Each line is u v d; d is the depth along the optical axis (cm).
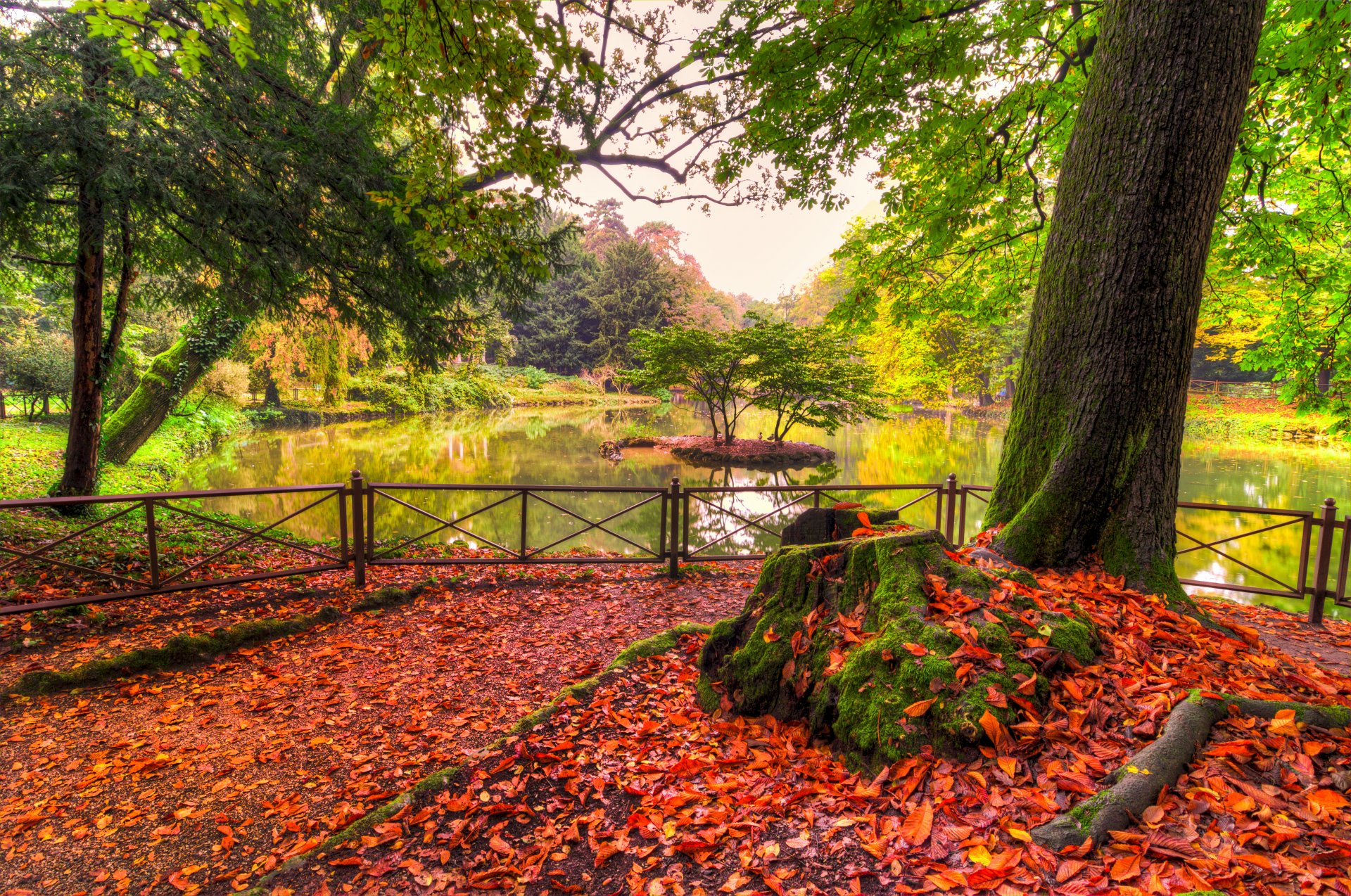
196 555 612
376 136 657
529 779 254
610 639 447
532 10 280
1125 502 348
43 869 222
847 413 1864
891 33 523
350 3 639
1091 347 351
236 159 590
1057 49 605
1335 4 425
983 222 773
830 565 317
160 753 295
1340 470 1430
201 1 273
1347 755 195
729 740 279
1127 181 335
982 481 1395
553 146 345
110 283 1051
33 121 456
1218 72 321
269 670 385
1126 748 210
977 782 205
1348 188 676
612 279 4816
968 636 248
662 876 195
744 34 568
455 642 436
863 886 177
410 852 217
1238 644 286
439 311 761
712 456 1717
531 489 581
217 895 209
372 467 1540
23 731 312
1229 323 1561
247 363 2195
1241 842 166
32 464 1089
